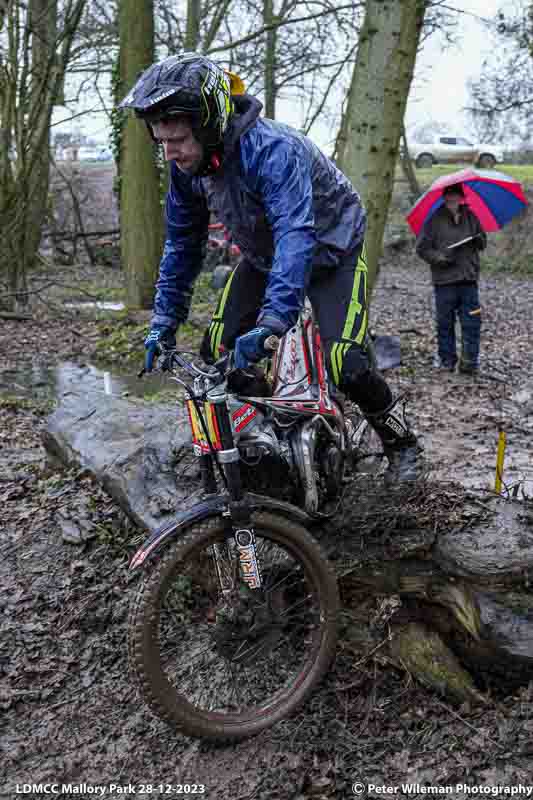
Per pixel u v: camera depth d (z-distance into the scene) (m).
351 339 2.77
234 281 3.03
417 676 2.85
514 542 2.79
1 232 11.80
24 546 3.88
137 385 7.57
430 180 26.64
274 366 2.77
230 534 2.60
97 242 19.78
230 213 2.69
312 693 2.85
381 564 2.93
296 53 14.64
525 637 2.58
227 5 15.70
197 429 2.57
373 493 3.16
